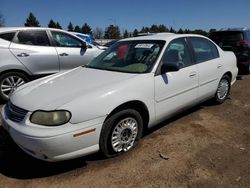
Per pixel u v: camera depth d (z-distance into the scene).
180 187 2.75
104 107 2.97
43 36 5.96
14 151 3.50
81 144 2.86
